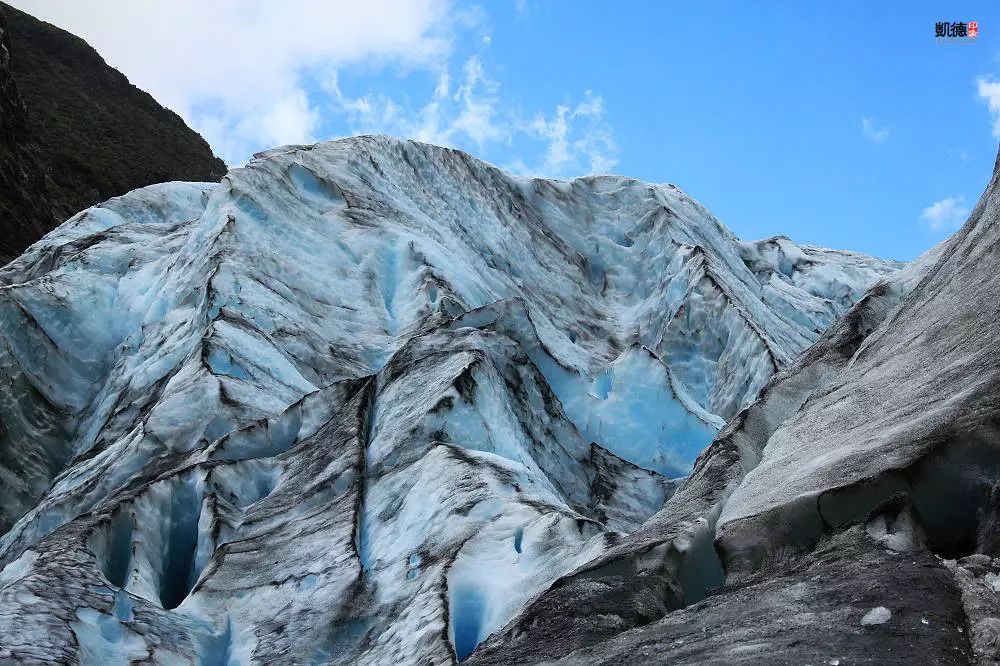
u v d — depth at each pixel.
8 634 7.36
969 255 7.82
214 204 20.48
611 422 16.83
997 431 5.38
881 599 4.72
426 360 13.52
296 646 8.16
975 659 4.02
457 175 27.12
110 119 56.31
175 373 16.50
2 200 37.47
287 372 16.27
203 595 9.17
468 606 8.03
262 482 11.91
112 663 7.68
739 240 33.22
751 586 5.65
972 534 5.36
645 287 26.83
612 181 30.77
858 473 5.90
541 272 26.06
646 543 6.82
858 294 30.61
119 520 10.36
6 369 18.00
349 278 20.17
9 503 16.69
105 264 22.19
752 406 9.11
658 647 5.11
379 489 10.77
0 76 42.31
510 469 10.44
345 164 24.03
